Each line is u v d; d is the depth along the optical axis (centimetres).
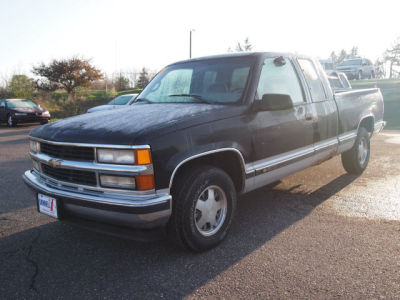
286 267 304
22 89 2800
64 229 402
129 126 305
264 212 441
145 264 316
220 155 348
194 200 315
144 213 281
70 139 312
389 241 350
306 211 441
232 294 266
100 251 345
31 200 505
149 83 477
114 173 287
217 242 342
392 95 2256
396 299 256
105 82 3928
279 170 402
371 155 795
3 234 389
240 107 359
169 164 293
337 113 502
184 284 282
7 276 301
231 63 410
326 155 487
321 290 268
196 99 392
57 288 281
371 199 481
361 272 293
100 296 269
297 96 437
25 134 1398
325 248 337
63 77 3309
